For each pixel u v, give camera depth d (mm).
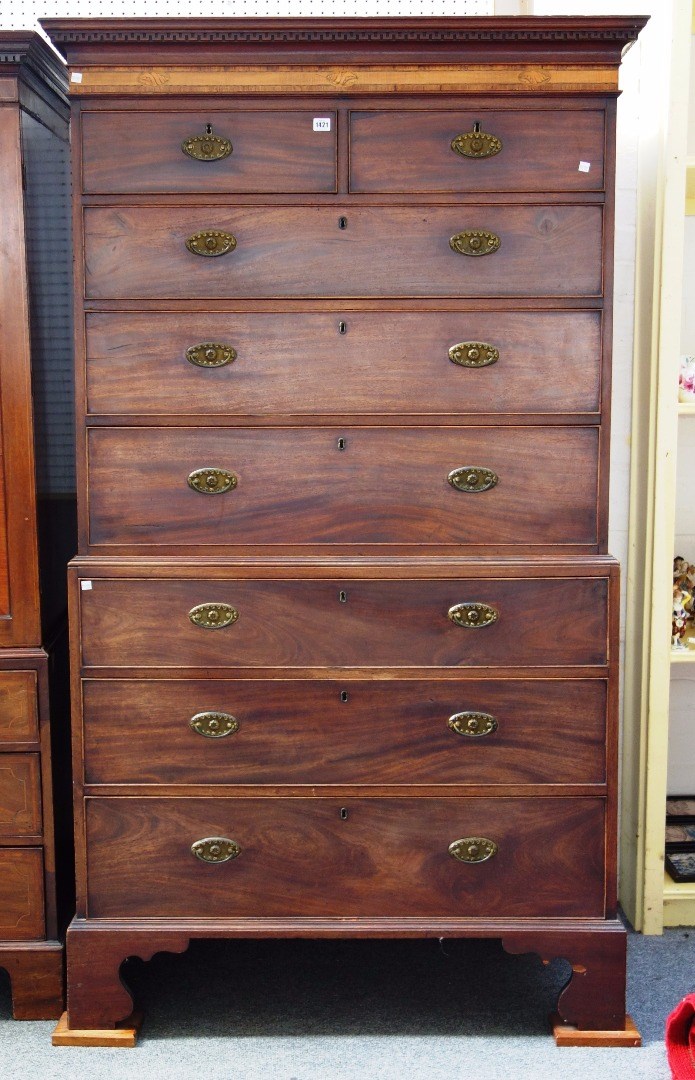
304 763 2133
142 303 2059
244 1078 2041
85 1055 2115
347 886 2160
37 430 2170
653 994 2332
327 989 2365
